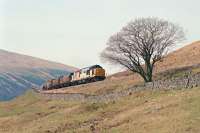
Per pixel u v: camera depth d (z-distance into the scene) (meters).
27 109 102.00
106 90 97.50
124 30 94.75
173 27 95.12
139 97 66.69
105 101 74.19
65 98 96.12
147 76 93.69
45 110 90.75
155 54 92.56
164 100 57.44
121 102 68.19
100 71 111.00
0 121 84.94
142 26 93.69
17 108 110.12
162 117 48.75
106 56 95.19
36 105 105.44
